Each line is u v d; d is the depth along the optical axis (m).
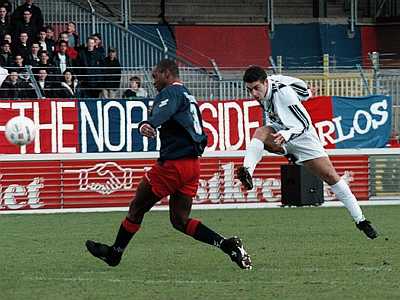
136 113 51.28
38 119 50.03
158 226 36.81
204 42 76.06
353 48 79.31
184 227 23.67
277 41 77.94
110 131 51.00
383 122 53.00
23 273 24.62
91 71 55.34
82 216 42.34
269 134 25.70
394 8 81.38
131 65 64.62
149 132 22.28
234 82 56.06
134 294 21.27
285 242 30.88
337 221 38.03
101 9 74.00
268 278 23.36
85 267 25.64
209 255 27.80
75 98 52.22
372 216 40.62
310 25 79.06
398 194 49.91
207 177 47.59
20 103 49.75
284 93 25.28
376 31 80.25
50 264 26.31
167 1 78.00
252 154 25.38
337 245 29.94
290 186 45.69
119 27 64.88
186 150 23.12
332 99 52.47
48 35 58.41
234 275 23.89
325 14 80.56
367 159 49.53
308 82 58.81
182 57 75.12
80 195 46.72
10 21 57.53
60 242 31.73
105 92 54.94
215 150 50.88
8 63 54.38
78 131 50.62
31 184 46.25
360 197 49.44
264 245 30.08
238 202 47.81
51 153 49.00
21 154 47.84
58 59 55.84
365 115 52.78
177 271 24.70
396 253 27.95
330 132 52.41
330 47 78.75
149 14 76.50
